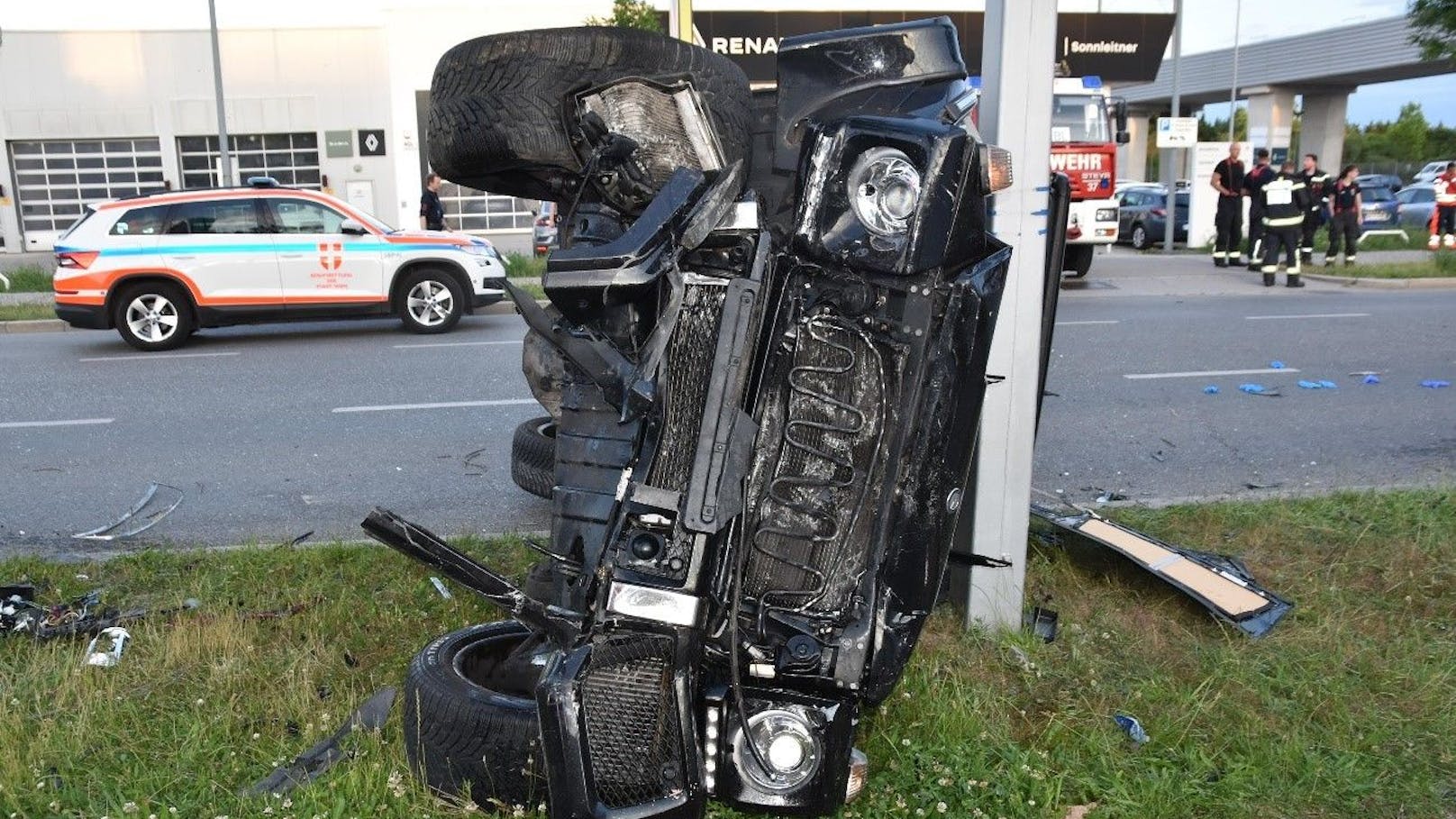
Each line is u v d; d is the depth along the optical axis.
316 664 4.09
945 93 3.49
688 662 2.59
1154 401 9.45
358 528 6.24
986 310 3.07
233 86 31.27
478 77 3.96
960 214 2.95
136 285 12.88
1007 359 4.17
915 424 2.93
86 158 31.39
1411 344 12.17
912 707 3.63
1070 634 4.33
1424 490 6.33
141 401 9.95
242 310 13.26
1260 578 4.99
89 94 30.92
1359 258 23.47
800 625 2.88
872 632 2.85
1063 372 10.77
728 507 2.58
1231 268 21.88
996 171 3.07
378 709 3.67
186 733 3.59
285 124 31.56
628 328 2.73
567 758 2.49
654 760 2.58
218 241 13.12
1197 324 13.84
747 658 2.82
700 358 2.72
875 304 2.92
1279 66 38.25
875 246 2.86
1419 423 8.58
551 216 22.81
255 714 3.73
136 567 5.25
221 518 6.52
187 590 4.94
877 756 3.38
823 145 2.90
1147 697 3.85
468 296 14.16
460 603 4.69
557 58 3.87
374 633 4.42
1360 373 10.61
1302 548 5.41
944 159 2.85
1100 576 5.02
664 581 2.57
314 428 8.83
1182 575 4.74
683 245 2.65
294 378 10.97
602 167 3.59
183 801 3.19
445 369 11.44
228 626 4.32
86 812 3.18
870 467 2.94
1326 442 8.03
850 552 2.94
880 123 2.89
